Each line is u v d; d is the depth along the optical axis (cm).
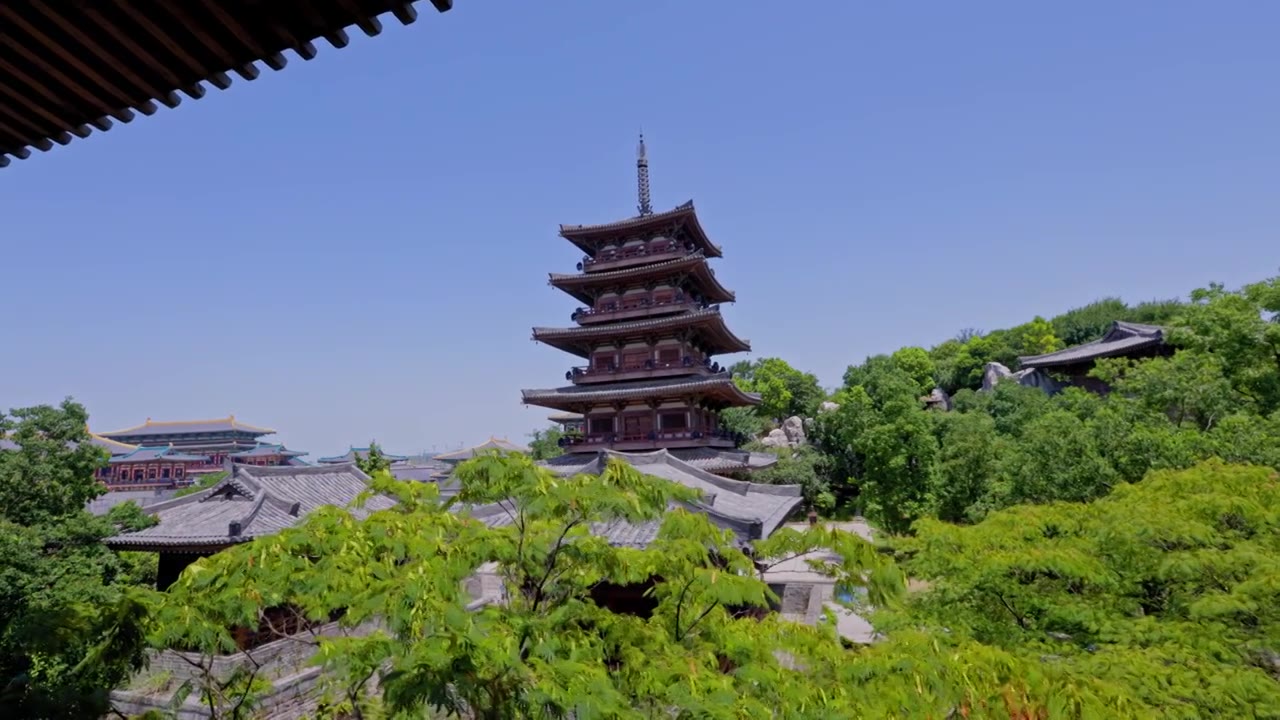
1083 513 1066
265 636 1580
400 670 517
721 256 4588
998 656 569
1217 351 2427
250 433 10969
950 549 1034
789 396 6706
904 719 504
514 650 536
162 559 1923
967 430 3528
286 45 516
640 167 4325
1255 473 1015
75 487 1955
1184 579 873
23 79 520
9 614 1457
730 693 521
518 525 762
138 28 474
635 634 681
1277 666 802
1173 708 666
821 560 754
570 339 3762
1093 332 7094
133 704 1368
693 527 723
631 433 3622
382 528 692
